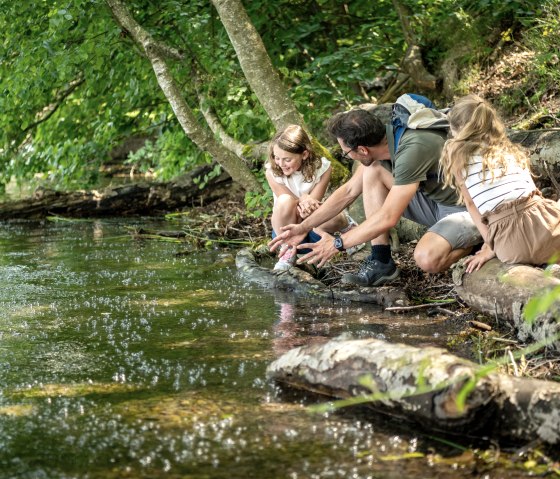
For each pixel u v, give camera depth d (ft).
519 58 27.04
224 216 27.58
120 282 17.94
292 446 8.66
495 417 8.81
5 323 14.26
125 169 52.37
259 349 12.32
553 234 13.00
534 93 24.76
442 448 8.59
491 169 13.19
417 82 29.63
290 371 10.59
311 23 29.91
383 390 9.45
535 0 27.61
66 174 32.32
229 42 27.02
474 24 29.30
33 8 26.86
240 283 17.61
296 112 22.72
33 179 35.27
